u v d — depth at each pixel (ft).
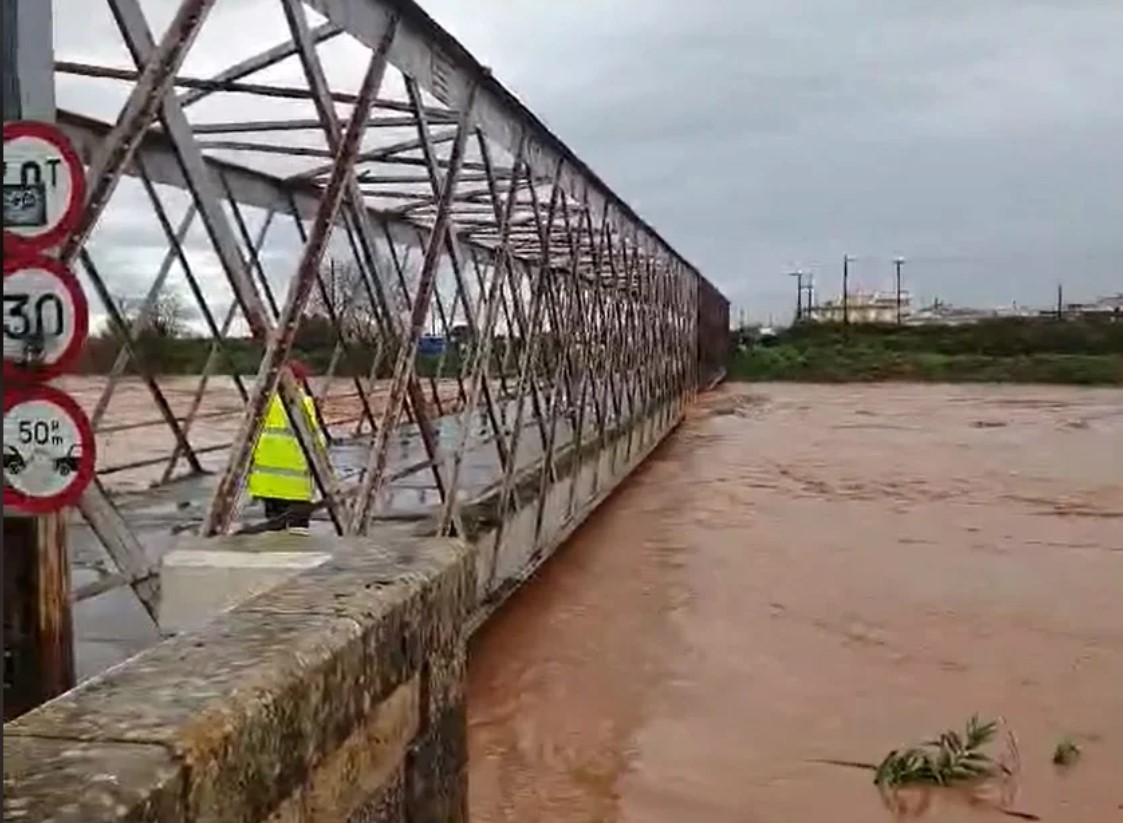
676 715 29.27
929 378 203.31
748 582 44.04
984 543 52.90
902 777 25.18
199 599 14.12
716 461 84.74
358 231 21.68
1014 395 168.96
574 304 48.49
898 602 41.19
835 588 43.27
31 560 11.25
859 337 235.81
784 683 31.89
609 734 27.86
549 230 44.65
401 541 14.71
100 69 21.74
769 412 135.33
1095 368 198.08
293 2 17.80
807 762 26.23
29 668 11.25
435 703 12.72
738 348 228.43
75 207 9.68
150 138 31.22
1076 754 26.71
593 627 37.19
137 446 62.85
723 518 59.11
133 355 36.58
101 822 6.54
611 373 61.52
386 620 11.15
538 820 23.11
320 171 41.75
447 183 26.25
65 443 9.86
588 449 54.90
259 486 29.19
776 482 73.41
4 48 11.00
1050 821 23.34
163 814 7.11
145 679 8.77
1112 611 40.14
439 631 12.89
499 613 38.73
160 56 13.96
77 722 7.90
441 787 12.92
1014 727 28.66
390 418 22.97
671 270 103.60
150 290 37.70
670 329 103.24
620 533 54.34
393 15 21.40
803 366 211.00
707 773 25.59
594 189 53.11
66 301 9.72
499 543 34.50
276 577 13.98
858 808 23.90
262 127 31.40
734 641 35.94
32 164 9.67
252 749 8.32
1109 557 49.73
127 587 21.40
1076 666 33.68
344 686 10.07
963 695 31.09
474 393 31.04
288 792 8.93
